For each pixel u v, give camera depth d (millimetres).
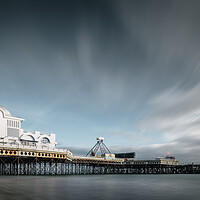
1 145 83000
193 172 167000
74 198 27047
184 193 33219
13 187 37938
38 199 25812
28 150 89250
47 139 121750
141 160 161000
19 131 110625
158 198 27844
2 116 105250
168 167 170625
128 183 53125
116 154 185125
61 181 55844
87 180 63250
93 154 163875
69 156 109562
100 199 26641
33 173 113875
